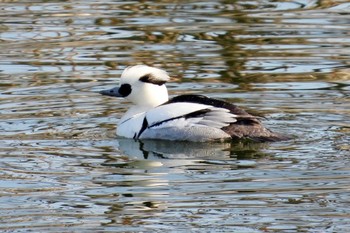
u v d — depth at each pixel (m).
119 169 13.23
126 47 19.80
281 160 13.40
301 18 21.70
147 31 20.88
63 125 15.31
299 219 11.29
